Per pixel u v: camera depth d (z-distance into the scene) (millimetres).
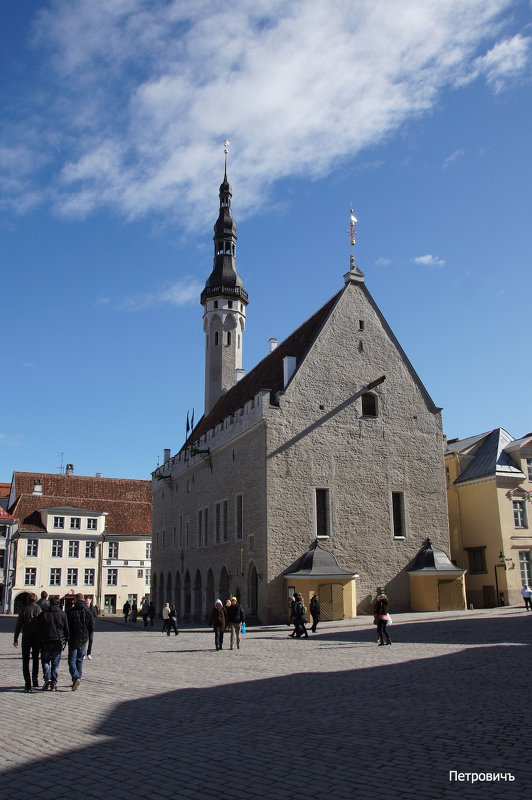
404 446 42562
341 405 41000
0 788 7410
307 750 8758
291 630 32188
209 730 10055
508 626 27625
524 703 11461
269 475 37844
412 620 33469
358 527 39656
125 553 72812
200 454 50000
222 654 21656
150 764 8266
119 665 18812
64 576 69812
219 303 67000
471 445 48281
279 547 37156
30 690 14148
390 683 14070
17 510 71625
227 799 6949
